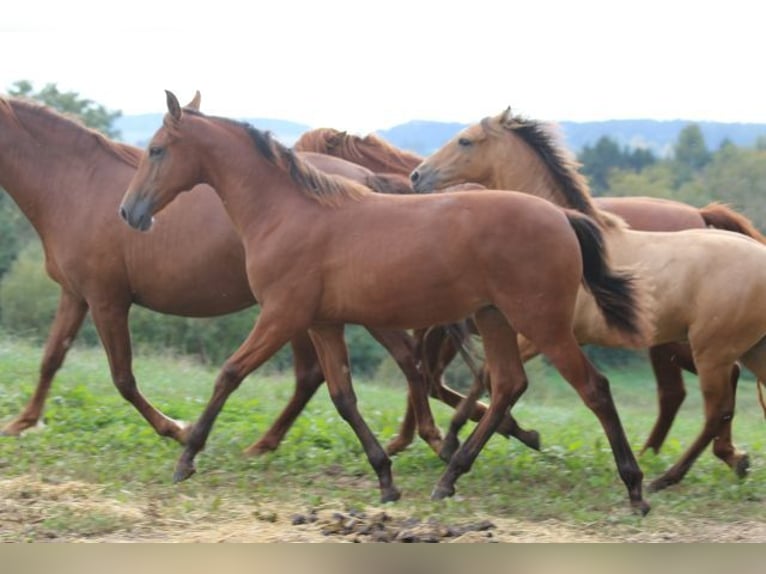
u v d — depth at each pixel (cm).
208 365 2327
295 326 889
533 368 2612
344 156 1185
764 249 962
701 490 972
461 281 860
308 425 1170
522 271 847
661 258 964
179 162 923
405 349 1064
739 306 941
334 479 997
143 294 1053
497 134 1095
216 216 1012
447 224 859
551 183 1080
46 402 1206
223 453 1054
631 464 869
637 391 2792
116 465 977
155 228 1024
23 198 1069
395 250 862
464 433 1271
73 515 793
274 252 888
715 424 967
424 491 948
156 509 841
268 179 905
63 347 1104
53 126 1063
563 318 857
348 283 877
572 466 1034
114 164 1060
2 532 756
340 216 884
